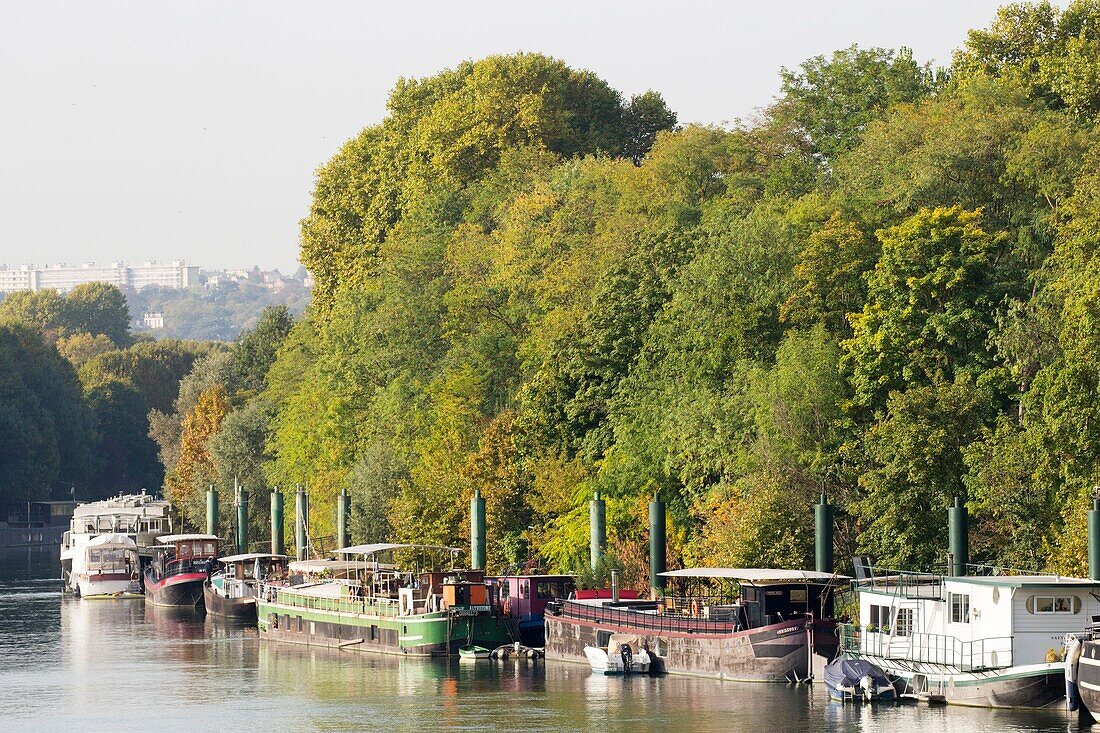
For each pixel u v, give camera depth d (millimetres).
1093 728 129625
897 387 176500
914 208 194125
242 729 146250
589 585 193000
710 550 182875
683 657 166750
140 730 147250
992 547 164500
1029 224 185375
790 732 133500
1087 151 179125
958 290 176125
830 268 192000
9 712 158125
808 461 178375
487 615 189125
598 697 154750
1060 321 159875
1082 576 144750
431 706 154125
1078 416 148625
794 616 160000
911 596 147500
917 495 163625
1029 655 138750
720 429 186375
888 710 141375
